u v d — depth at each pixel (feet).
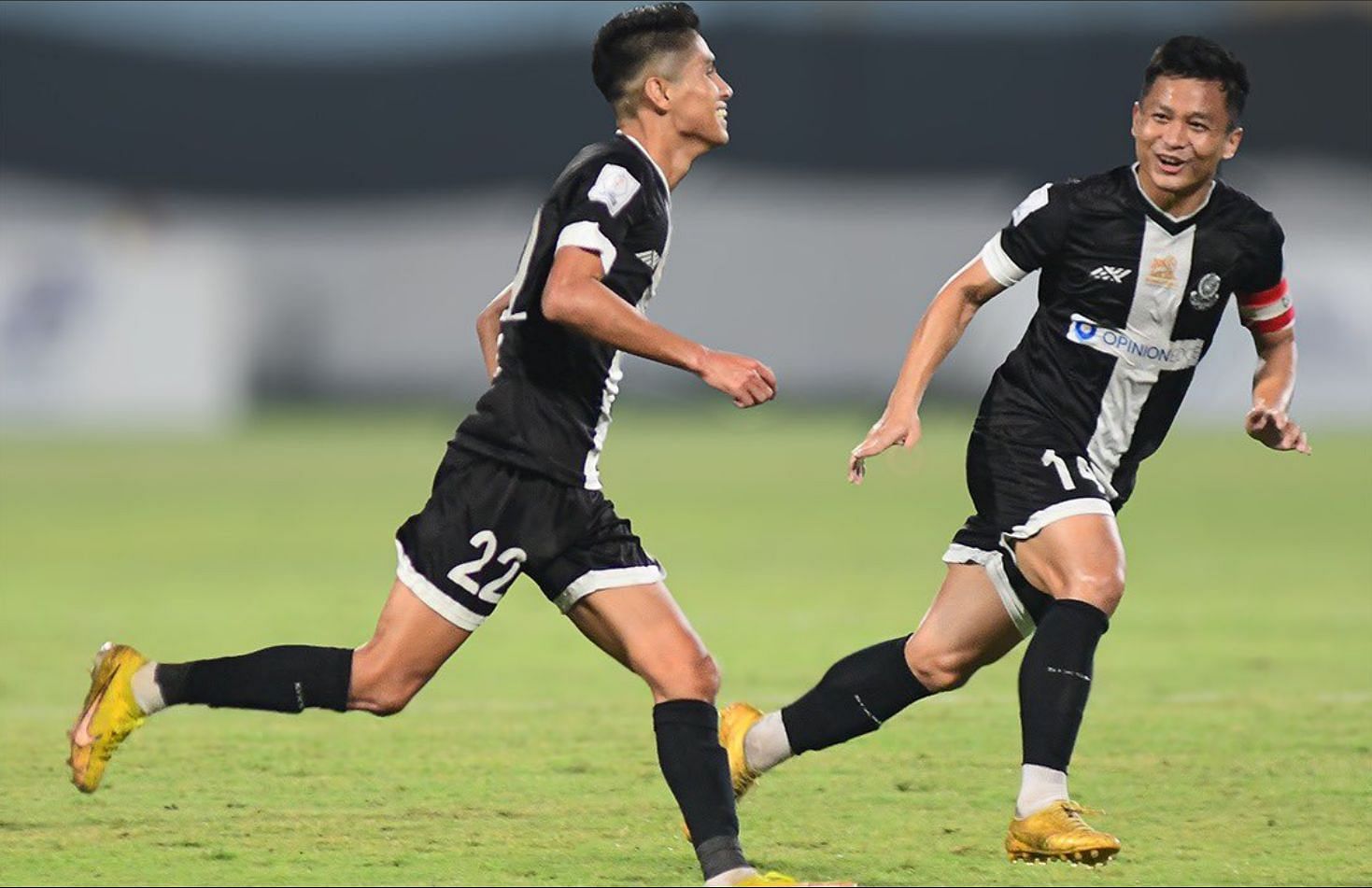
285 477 260.01
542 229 59.77
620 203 58.13
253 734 88.17
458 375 402.52
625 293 58.75
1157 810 71.56
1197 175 63.36
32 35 494.18
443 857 63.52
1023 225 65.36
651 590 59.98
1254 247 65.26
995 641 66.03
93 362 352.08
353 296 409.08
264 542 182.60
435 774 78.48
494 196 476.54
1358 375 345.51
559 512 59.47
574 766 80.33
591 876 60.90
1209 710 94.12
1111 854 58.39
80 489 242.58
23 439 330.95
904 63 472.03
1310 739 86.12
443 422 379.96
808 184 419.54
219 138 501.97
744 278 383.45
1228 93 62.95
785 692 98.68
